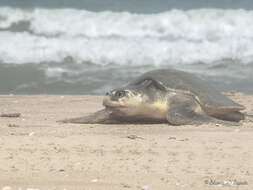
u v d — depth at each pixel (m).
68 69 89.12
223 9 108.56
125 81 85.19
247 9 109.06
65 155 37.59
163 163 35.81
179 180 31.98
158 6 109.56
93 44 97.00
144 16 105.69
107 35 100.62
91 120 52.78
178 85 53.62
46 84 83.81
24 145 40.50
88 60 92.69
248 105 65.56
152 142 42.28
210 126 50.22
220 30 102.75
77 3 110.06
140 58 94.06
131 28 102.75
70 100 68.94
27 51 94.38
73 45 96.25
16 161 35.91
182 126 50.53
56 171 33.75
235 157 37.53
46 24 103.19
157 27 103.00
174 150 39.50
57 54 93.94
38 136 44.28
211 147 40.59
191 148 40.25
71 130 47.75
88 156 37.41
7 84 83.69
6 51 93.75
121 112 52.47
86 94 79.69
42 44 96.69
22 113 58.94
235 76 87.50
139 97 52.34
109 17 105.19
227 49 97.81
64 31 101.56
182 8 109.12
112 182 31.44
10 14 105.31
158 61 93.94
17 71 87.94
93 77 86.19
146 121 53.72
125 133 46.62
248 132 47.19
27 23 103.88
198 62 94.12
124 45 96.94
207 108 53.09
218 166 35.19
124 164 35.44
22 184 30.94
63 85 83.75
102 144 41.34
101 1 110.50
